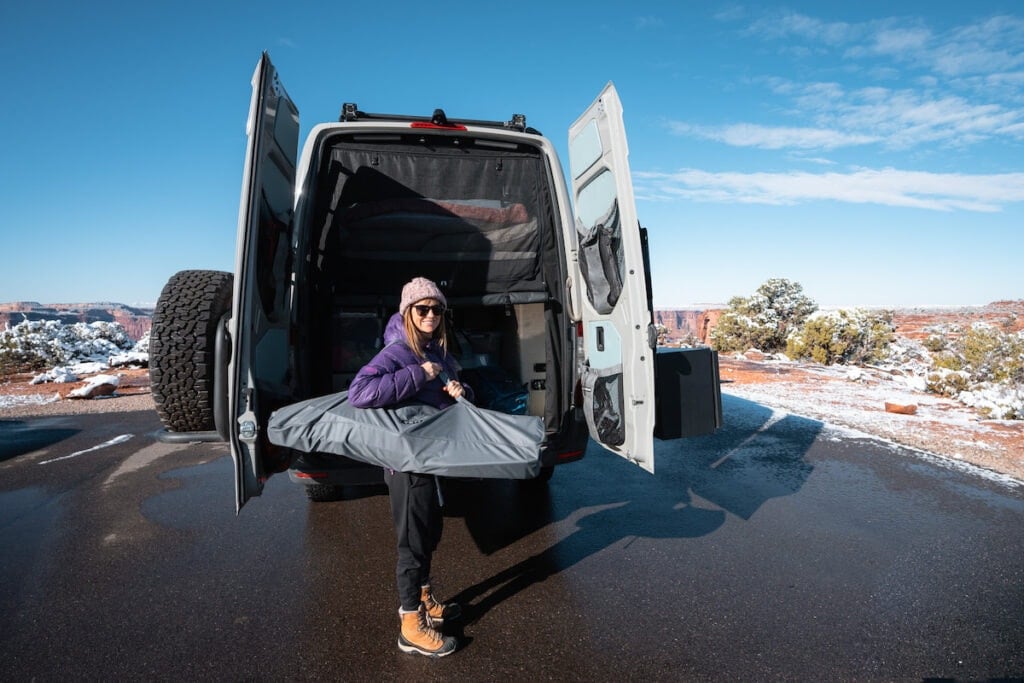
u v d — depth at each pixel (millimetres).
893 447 5773
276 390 2893
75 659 2354
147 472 5090
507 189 3805
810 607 2738
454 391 2531
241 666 2307
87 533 3691
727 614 2682
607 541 3516
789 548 3402
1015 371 10422
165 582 3021
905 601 2785
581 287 3740
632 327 3178
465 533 3654
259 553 3373
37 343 14891
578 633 2535
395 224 3605
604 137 3393
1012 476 4836
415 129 3553
